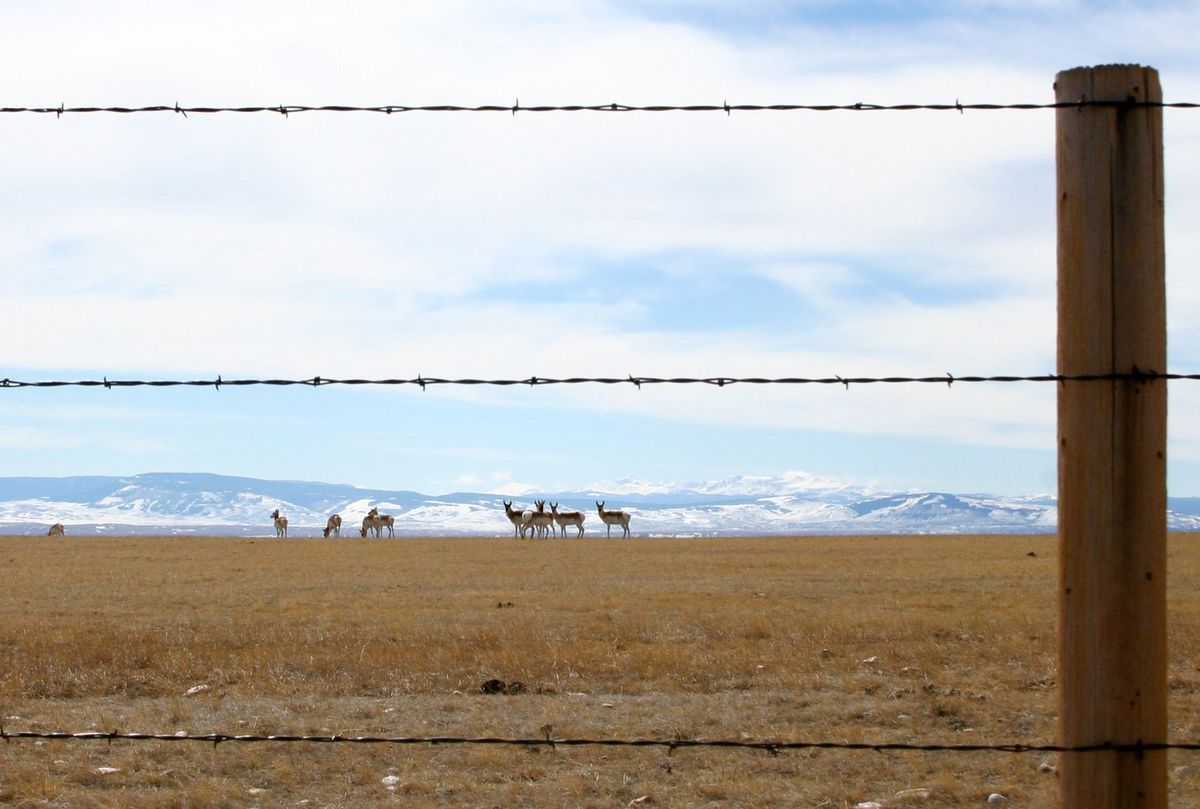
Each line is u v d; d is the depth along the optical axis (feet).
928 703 45.78
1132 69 16.42
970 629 68.28
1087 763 16.44
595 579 122.01
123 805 32.30
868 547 204.23
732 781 34.60
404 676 52.16
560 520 304.30
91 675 52.90
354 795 33.91
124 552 197.47
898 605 86.69
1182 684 49.85
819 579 118.42
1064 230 16.61
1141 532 16.30
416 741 21.81
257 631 69.56
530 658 56.18
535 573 133.69
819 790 33.73
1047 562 147.95
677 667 53.72
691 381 19.81
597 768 36.42
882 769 36.19
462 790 34.04
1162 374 16.37
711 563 151.84
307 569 144.46
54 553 193.16
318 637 65.77
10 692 49.78
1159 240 16.42
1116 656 16.29
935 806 32.40
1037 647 59.98
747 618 75.51
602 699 47.65
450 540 272.72
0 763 36.68
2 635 67.51
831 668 54.39
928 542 230.89
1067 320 16.55
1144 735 16.34
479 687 50.39
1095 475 16.33
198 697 48.75
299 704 46.88
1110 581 16.31
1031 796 33.22
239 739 21.93
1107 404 16.29
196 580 123.44
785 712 44.68
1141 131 16.38
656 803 32.65
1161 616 16.39
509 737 40.42
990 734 41.06
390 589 109.60
